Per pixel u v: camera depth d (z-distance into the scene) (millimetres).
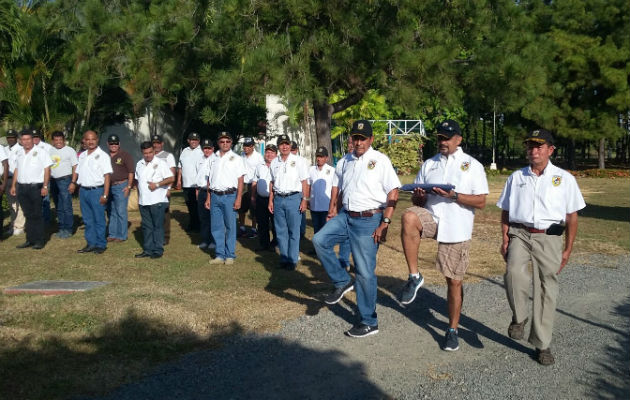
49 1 15508
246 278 6938
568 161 36438
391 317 5559
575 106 32531
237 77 9703
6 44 14445
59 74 15523
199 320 5203
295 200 7395
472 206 4672
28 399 3598
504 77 10688
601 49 29969
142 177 8156
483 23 11180
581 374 4195
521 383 4023
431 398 3766
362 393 3822
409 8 10656
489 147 50031
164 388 3842
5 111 15477
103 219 8609
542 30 32469
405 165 31328
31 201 8742
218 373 4105
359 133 4883
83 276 6949
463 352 4645
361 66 10633
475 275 7273
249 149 9594
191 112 18938
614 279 7121
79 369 4078
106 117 18438
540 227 4539
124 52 11086
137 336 4762
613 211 14570
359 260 4945
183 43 10039
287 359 4395
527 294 4707
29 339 4598
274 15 10547
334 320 5383
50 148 9836
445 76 10664
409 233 4734
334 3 10359
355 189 4934
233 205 7688
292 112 10055
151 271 7258
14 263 7703
